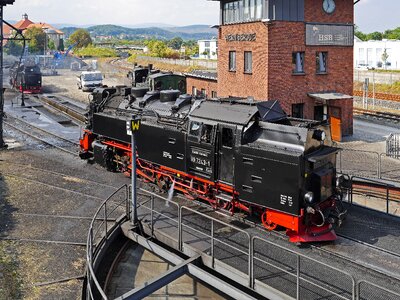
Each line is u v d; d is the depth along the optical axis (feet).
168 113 55.06
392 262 36.70
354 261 36.63
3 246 43.70
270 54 88.99
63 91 178.19
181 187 53.31
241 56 97.40
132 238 43.83
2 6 78.74
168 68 276.82
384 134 100.37
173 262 38.78
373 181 59.06
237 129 43.32
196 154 48.47
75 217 50.42
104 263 42.93
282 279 33.71
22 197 56.90
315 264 36.29
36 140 90.94
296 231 39.68
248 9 94.17
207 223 44.96
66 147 84.43
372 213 47.80
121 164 66.33
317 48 94.38
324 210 41.73
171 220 45.75
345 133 98.94
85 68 286.25
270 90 90.12
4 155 77.87
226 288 33.76
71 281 38.14
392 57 239.30
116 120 64.34
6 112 125.18
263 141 42.45
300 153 38.99
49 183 62.28
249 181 42.47
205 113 47.67
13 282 37.37
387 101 144.97
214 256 37.35
